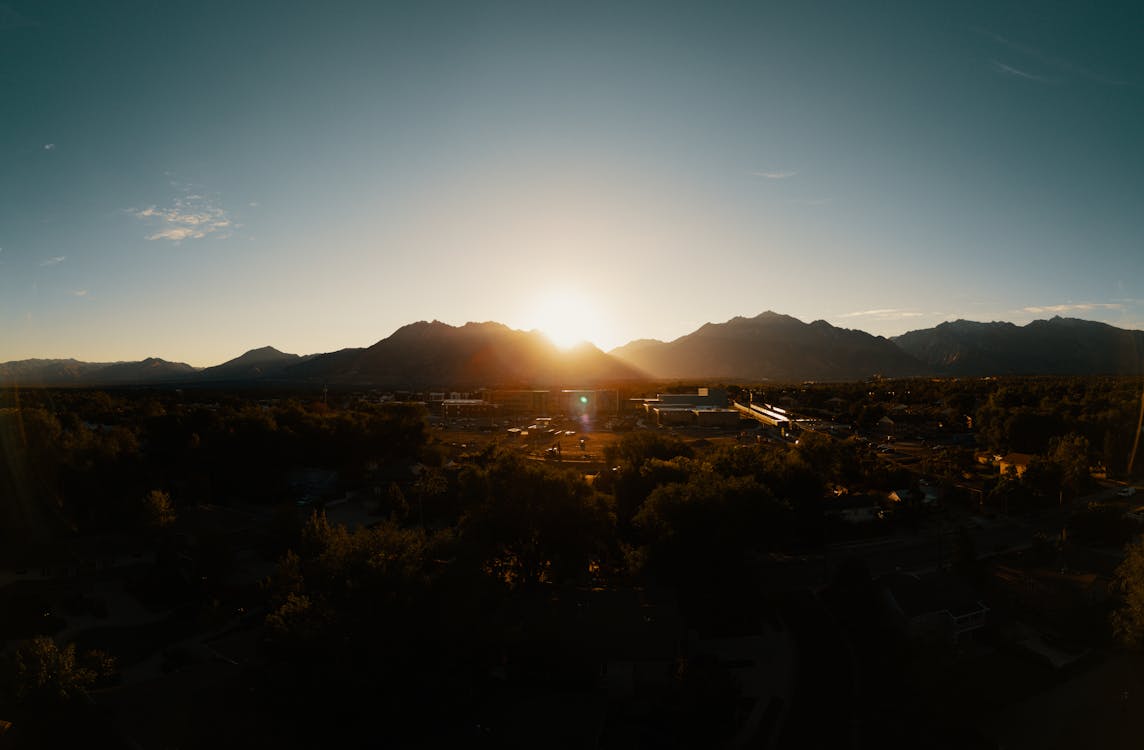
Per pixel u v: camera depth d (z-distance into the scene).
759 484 66.62
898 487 99.31
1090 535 72.69
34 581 63.62
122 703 37.12
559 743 35.53
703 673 42.03
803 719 41.47
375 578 39.75
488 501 61.91
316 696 35.62
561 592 53.31
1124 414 118.00
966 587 55.56
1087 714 41.66
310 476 104.25
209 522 74.25
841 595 59.72
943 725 40.81
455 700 38.62
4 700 35.94
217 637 51.25
